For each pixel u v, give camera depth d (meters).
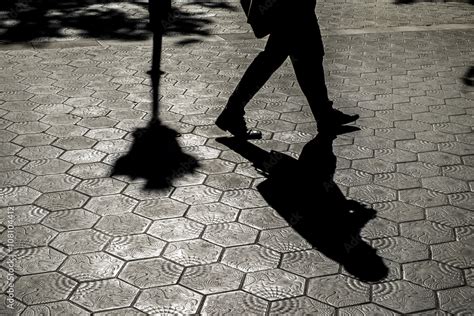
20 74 6.70
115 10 9.71
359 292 3.38
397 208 4.25
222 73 6.98
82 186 4.40
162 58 7.45
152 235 3.85
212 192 4.39
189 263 3.58
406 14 10.12
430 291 3.41
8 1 10.02
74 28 8.63
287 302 3.28
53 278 3.41
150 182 4.49
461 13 10.26
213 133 5.37
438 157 5.02
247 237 3.87
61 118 5.57
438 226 4.04
